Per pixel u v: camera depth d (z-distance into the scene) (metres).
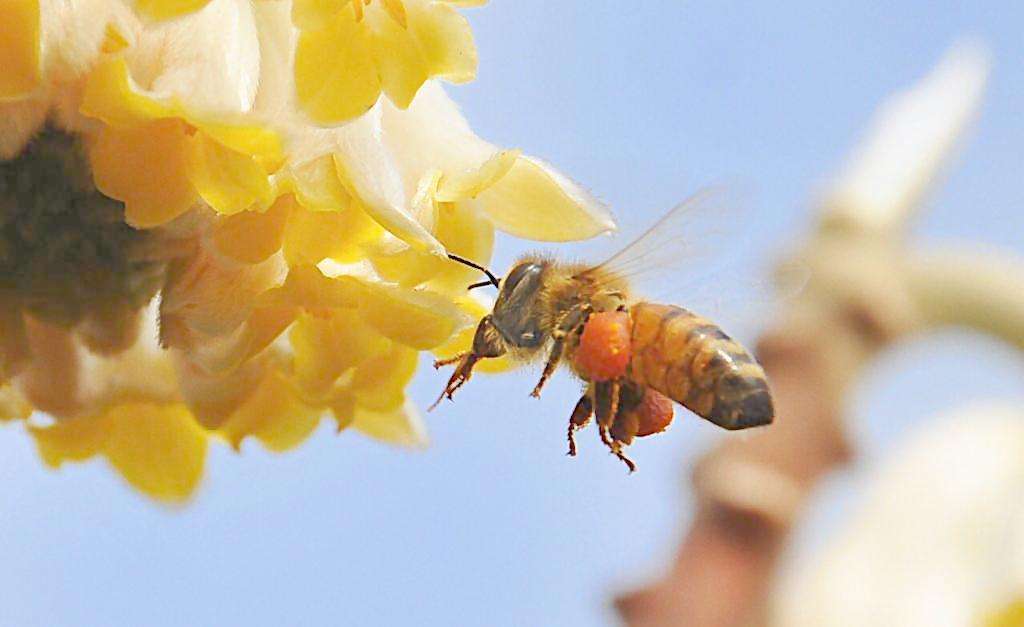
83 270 0.17
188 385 0.17
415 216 0.16
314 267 0.16
